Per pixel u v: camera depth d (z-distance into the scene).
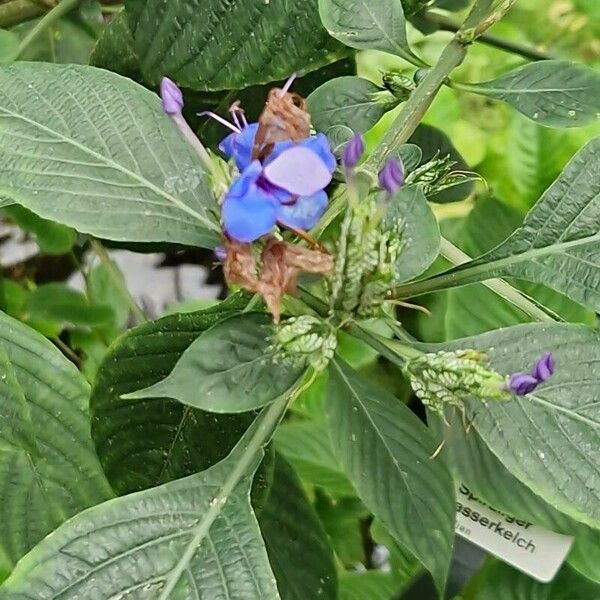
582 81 0.46
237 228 0.37
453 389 0.39
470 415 0.42
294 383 0.39
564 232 0.43
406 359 0.40
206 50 0.51
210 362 0.39
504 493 0.46
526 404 0.42
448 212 0.95
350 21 0.47
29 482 0.50
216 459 0.48
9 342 0.49
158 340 0.46
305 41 0.50
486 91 0.47
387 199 0.38
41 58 0.65
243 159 0.40
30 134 0.41
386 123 0.95
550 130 0.86
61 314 0.77
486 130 1.08
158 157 0.41
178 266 0.96
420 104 0.45
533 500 0.46
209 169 0.41
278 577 0.52
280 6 0.50
